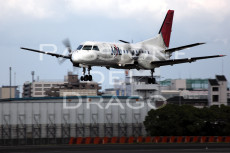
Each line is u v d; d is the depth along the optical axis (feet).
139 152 529.45
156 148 588.09
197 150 559.38
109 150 555.28
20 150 560.20
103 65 627.05
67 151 542.57
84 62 596.70
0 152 532.73
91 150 555.28
